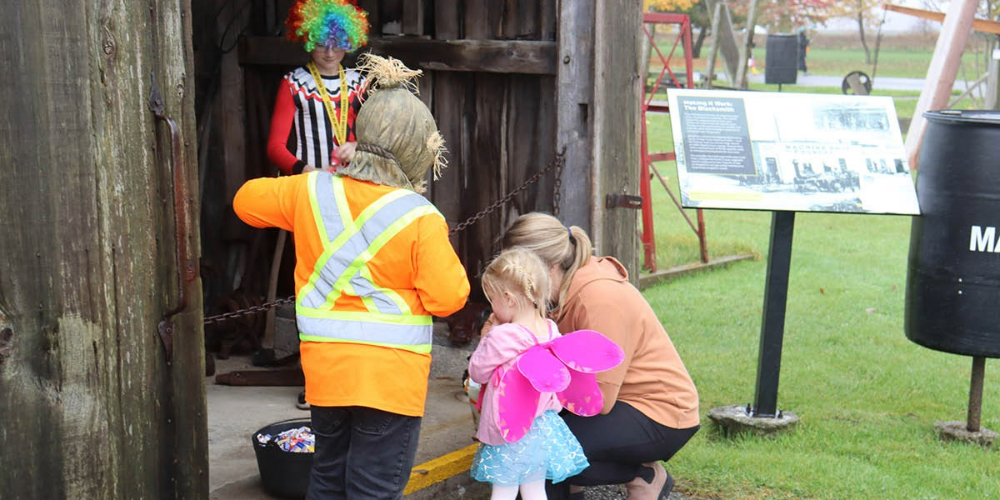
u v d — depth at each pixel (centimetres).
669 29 2680
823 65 2730
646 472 349
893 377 554
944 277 432
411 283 259
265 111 554
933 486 397
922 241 441
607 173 454
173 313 258
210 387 477
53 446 240
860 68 2667
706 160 434
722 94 454
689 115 446
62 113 232
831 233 1038
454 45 508
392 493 265
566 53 446
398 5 527
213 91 545
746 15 2453
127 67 243
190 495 271
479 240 553
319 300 260
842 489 393
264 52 532
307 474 332
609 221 459
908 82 2345
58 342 238
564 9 445
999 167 411
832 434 456
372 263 255
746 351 609
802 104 455
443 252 257
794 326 671
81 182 237
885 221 1120
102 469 248
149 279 254
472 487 385
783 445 442
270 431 357
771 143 443
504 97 530
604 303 324
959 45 1213
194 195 262
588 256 337
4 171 226
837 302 742
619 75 458
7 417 232
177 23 254
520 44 491
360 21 438
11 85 224
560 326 335
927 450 439
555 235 330
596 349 297
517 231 332
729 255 912
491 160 540
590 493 401
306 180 266
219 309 535
